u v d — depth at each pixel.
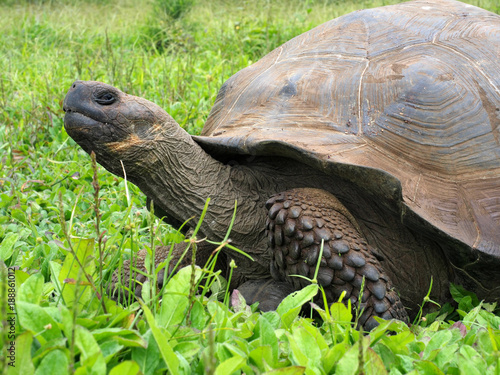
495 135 2.59
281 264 2.49
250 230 2.78
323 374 1.65
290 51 3.23
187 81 6.15
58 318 1.66
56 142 4.84
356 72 2.80
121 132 2.57
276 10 9.53
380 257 2.49
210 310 1.94
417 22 3.06
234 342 1.81
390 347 1.86
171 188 2.72
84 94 2.54
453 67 2.73
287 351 1.80
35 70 6.94
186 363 1.60
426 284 2.64
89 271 1.90
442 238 2.29
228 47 7.67
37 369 1.42
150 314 1.57
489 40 2.93
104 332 1.58
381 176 2.18
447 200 2.40
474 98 2.65
